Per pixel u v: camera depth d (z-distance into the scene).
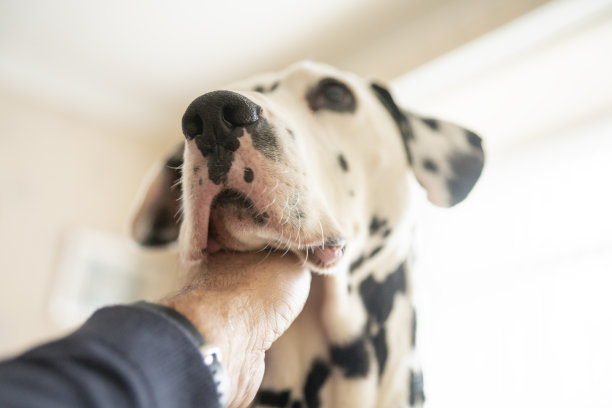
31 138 3.17
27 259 3.00
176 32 2.76
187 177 0.76
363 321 1.04
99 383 0.38
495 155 2.52
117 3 2.55
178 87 3.29
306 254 0.79
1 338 2.82
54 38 2.87
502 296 2.29
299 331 1.04
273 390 1.02
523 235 2.33
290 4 2.51
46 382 0.36
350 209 1.00
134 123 3.59
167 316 0.49
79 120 3.40
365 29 2.62
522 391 2.04
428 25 2.50
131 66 3.10
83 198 3.32
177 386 0.45
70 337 0.42
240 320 0.65
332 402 1.01
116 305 0.50
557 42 2.17
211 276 0.74
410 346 1.12
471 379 2.19
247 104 0.76
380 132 1.17
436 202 1.22
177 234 1.26
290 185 0.76
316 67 1.16
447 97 2.58
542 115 2.40
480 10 2.32
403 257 1.16
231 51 2.91
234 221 0.75
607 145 2.19
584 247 2.14
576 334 2.02
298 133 0.85
